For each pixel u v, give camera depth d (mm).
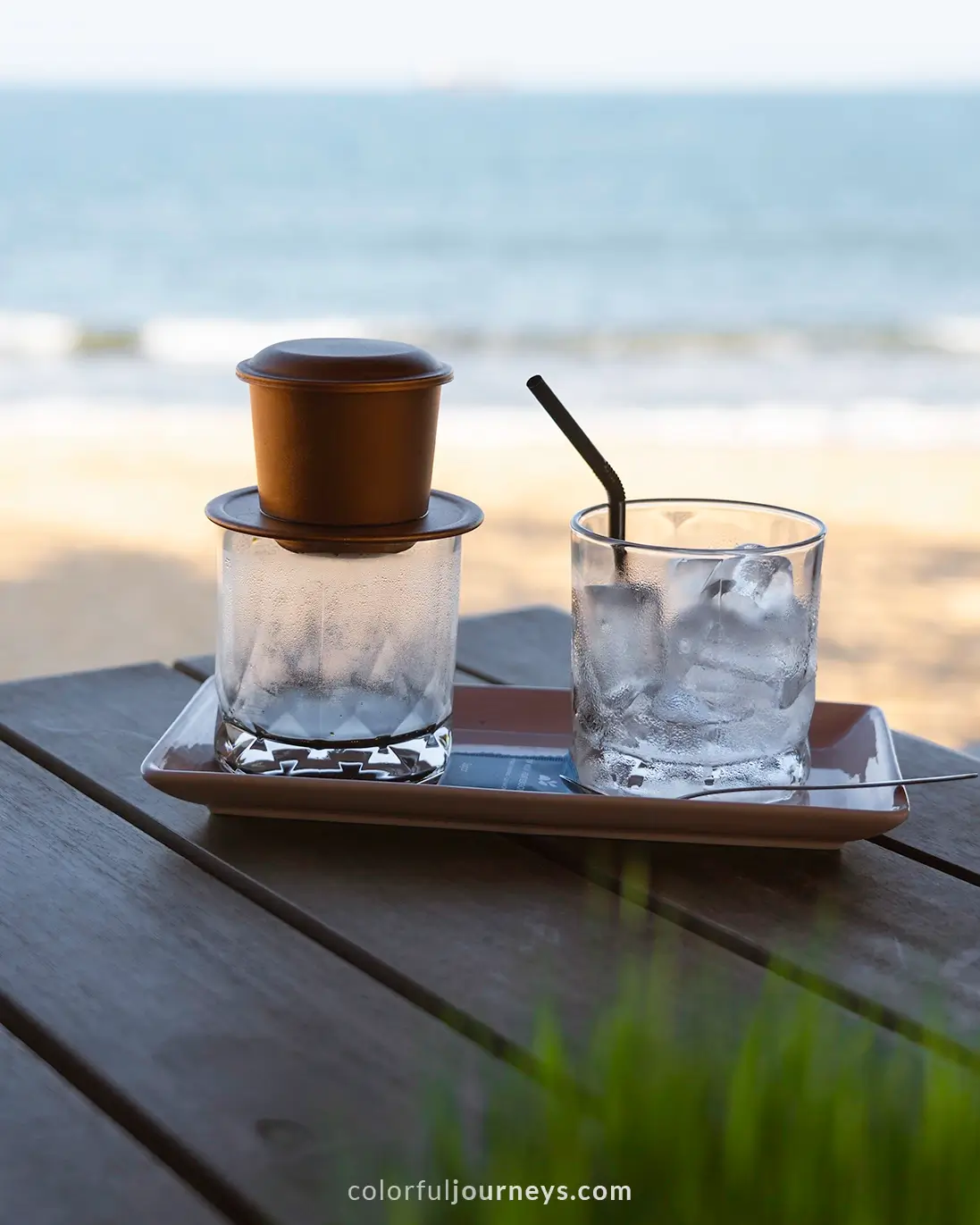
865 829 652
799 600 669
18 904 605
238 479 5195
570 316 11438
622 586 665
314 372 632
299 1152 443
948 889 640
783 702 674
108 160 18203
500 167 18781
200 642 3381
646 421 7262
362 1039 507
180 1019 519
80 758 777
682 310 11609
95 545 4219
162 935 582
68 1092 473
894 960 573
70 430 6297
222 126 21234
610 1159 398
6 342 9297
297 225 14727
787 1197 375
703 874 650
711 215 15477
